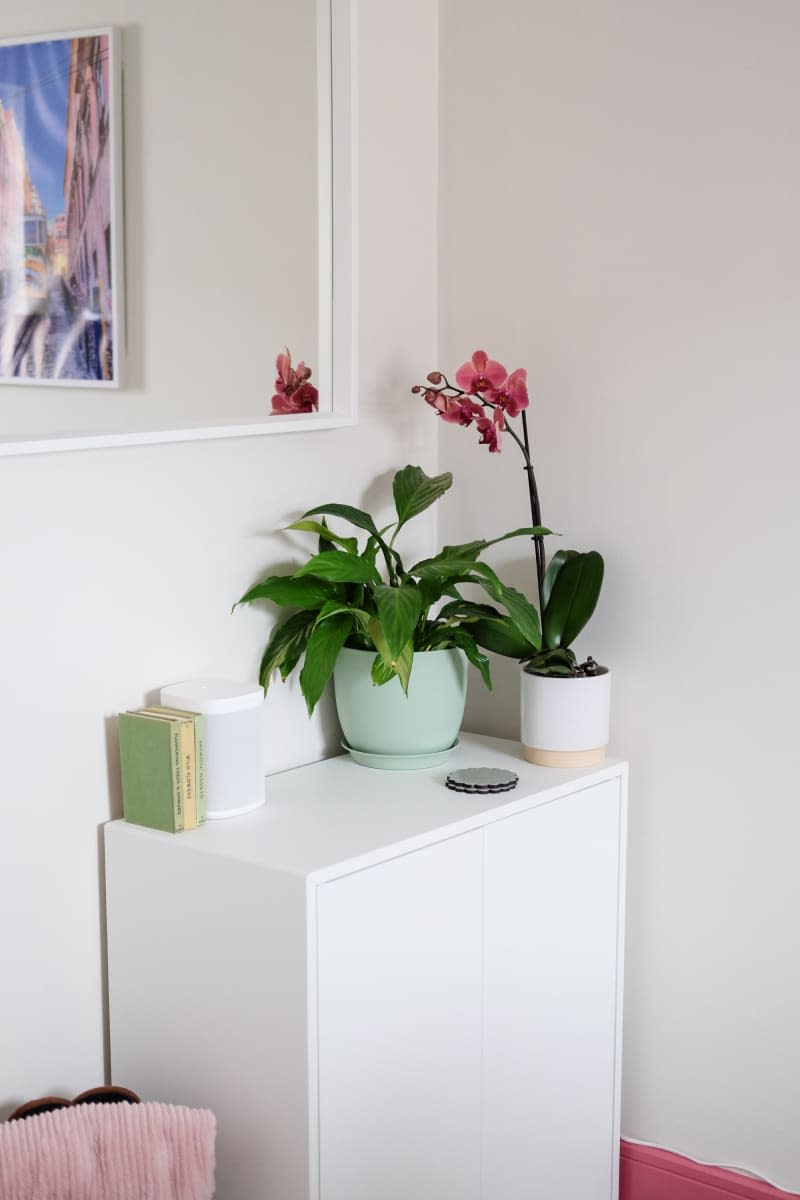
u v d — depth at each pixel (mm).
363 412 2178
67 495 1711
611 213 2119
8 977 1720
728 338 2031
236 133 1861
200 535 1908
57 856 1763
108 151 1668
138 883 1787
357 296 2123
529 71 2170
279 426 1988
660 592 2145
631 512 2160
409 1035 1800
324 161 2039
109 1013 1854
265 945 1667
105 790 1817
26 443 1602
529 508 2268
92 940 1828
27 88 1560
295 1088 1660
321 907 1640
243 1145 1731
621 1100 2279
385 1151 1780
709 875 2152
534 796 1958
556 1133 2105
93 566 1757
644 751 2195
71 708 1754
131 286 1722
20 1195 1575
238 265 1889
